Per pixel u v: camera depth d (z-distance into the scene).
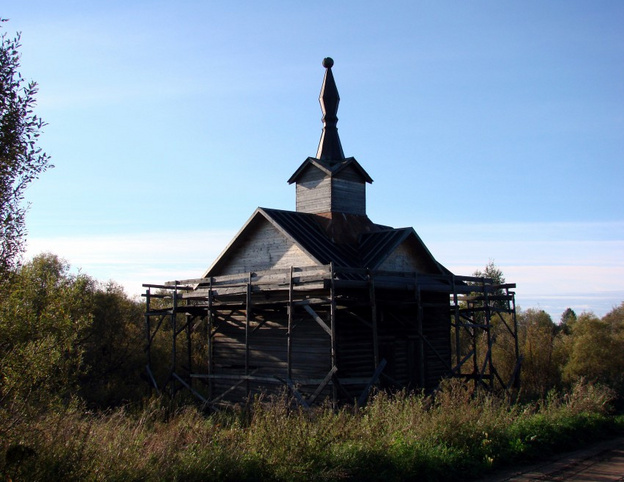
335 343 21.80
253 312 26.42
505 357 37.72
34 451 9.70
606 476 13.60
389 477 12.08
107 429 12.38
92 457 10.21
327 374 21.59
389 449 12.99
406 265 27.38
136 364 35.09
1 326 12.08
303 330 24.83
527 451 15.26
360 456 12.33
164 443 11.58
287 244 25.69
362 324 24.77
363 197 29.42
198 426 13.80
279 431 12.37
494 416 16.12
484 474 13.59
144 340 35.94
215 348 28.84
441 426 14.60
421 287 23.19
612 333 41.47
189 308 26.95
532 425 16.98
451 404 15.74
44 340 12.09
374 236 26.81
